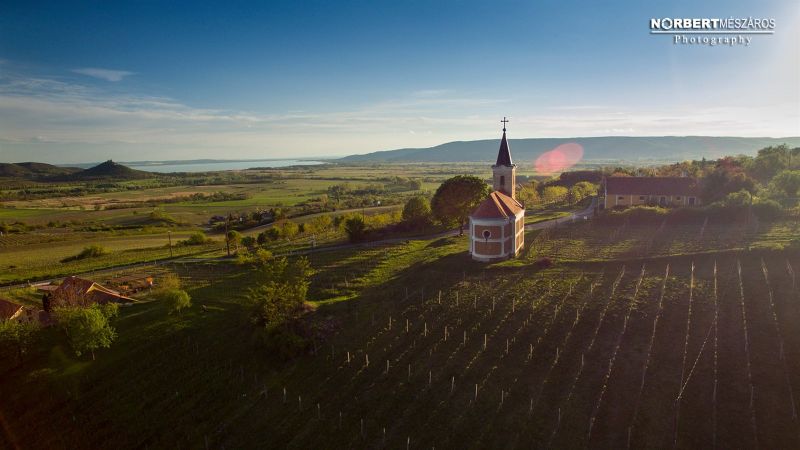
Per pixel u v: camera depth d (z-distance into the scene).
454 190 108.19
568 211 131.50
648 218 92.69
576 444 38.25
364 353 54.28
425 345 54.28
